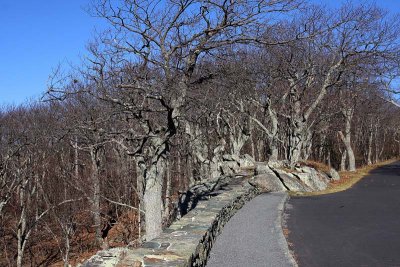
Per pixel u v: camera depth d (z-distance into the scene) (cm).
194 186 2277
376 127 5800
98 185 2409
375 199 1886
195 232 818
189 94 1416
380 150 6850
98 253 765
